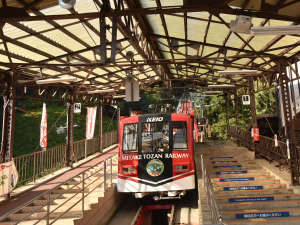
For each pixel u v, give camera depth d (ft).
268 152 39.58
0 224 20.03
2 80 29.25
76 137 85.97
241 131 54.49
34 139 79.25
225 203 26.84
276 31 17.08
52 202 24.23
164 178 27.09
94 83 44.57
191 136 28.58
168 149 27.84
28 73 33.76
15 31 23.17
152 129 28.66
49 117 94.17
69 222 19.10
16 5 19.26
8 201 25.34
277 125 61.98
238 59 37.96
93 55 33.65
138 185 27.27
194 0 18.93
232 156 42.70
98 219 23.81
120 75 46.83
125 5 23.52
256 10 19.11
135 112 32.89
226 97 71.92
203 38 32.04
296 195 27.84
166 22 28.81
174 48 34.19
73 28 25.49
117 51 31.19
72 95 44.73
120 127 29.60
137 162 27.81
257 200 27.45
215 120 98.84
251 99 45.16
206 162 39.75
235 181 32.14
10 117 28.58
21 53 28.60
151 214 30.81
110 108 129.59
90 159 49.26
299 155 31.14
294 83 46.14
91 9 23.75
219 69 47.16
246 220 23.52
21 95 32.81
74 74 39.27
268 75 41.78
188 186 26.86
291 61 31.71
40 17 18.51
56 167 38.81
